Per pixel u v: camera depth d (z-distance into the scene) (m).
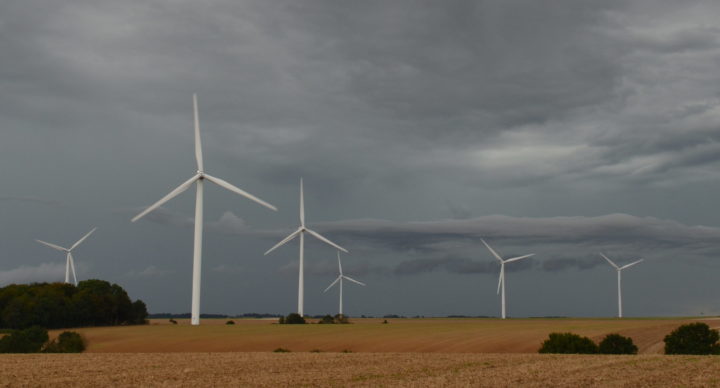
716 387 29.88
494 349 63.00
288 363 41.72
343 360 43.91
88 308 103.44
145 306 119.38
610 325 87.75
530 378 32.94
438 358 45.44
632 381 31.80
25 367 39.00
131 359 45.25
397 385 30.47
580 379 32.47
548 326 88.81
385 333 79.75
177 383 31.30
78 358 46.22
